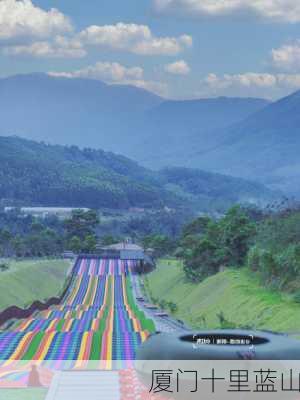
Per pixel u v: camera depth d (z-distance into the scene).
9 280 138.88
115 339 64.50
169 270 174.00
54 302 140.62
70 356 54.28
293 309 73.69
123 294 158.12
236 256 131.50
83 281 179.00
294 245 97.94
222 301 96.88
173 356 21.67
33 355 54.75
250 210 185.00
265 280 97.62
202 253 137.00
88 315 106.75
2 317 85.31
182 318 101.88
